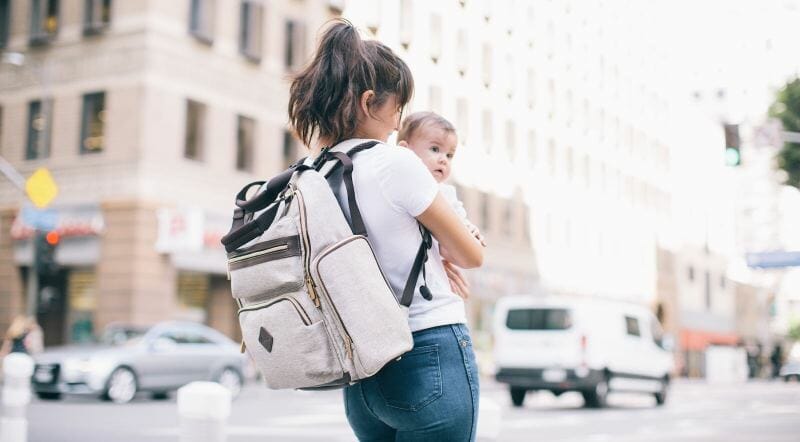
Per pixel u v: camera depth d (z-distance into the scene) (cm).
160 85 2788
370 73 238
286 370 217
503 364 2014
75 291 2881
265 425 1370
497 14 4291
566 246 4934
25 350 2233
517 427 1395
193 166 2872
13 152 2988
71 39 2905
